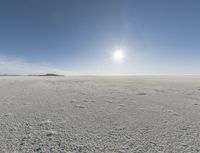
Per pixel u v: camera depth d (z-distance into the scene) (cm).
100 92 1501
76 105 938
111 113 775
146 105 957
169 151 411
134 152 407
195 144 449
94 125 608
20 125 593
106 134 523
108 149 421
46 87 1894
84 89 1734
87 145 443
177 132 539
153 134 523
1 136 493
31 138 483
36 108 855
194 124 623
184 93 1474
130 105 953
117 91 1580
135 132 541
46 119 671
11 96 1220
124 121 658
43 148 423
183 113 785
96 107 895
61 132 535
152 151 411
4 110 805
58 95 1298
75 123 627
